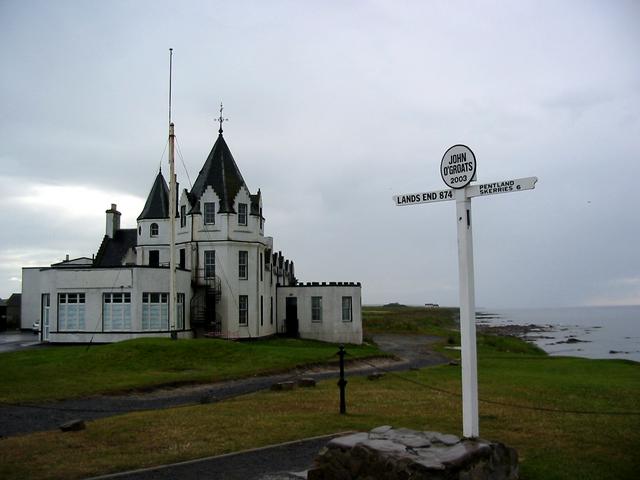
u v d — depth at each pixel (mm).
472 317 11141
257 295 46688
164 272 40406
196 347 31656
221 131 48781
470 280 11172
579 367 34562
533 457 11922
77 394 20547
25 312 62062
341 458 9344
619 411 17875
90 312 39375
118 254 54281
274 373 27594
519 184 10672
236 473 10523
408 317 118938
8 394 20125
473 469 8945
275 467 10914
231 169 47688
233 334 44969
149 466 10984
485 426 15227
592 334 116562
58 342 39375
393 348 50750
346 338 51969
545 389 22875
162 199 51062
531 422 15820
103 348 31219
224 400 19188
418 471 8414
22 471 10672
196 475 10430
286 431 13891
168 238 50094
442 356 43062
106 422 15078
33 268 62344
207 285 44625
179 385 23438
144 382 23125
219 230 45562
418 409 17422
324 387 22781
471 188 11266
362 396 20141
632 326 158500
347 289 52531
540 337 105562
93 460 11391
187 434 13578
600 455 12281
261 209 49188
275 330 52438
